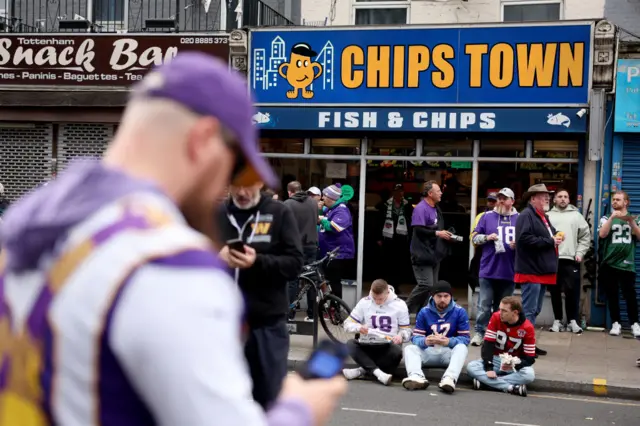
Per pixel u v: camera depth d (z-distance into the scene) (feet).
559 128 36.37
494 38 37.17
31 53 42.42
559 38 36.40
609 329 36.04
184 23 45.06
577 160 37.11
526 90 36.96
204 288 4.17
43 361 4.15
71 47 42.01
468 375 28.09
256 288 15.35
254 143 4.89
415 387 26.66
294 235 15.89
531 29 36.68
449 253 37.14
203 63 4.69
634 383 27.02
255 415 4.25
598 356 31.07
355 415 22.88
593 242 36.47
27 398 4.18
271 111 39.47
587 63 36.17
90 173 4.60
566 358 30.66
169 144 4.56
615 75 35.86
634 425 22.90
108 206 4.38
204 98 4.53
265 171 4.93
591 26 35.94
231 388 4.13
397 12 42.63
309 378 5.30
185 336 4.02
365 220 40.06
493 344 26.96
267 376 15.34
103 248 4.20
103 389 4.06
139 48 41.39
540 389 27.30
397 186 39.63
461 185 38.88
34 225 4.34
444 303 27.43
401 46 38.22
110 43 41.65
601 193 36.68
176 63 4.70
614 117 36.09
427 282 35.12
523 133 37.47
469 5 41.37
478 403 25.04
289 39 39.34
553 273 31.24
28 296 4.27
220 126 4.60
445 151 38.86
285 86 39.55
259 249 15.71
